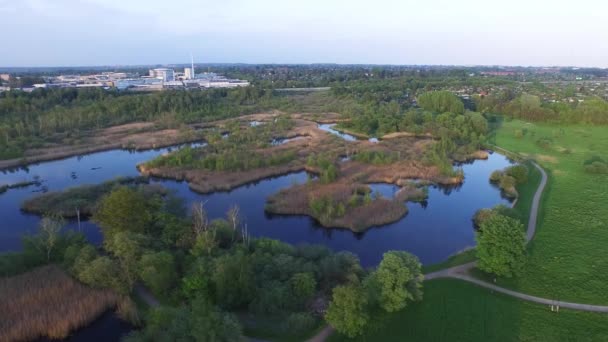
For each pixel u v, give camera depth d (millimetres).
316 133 182125
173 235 74250
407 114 196500
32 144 152125
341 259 69125
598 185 117500
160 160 131000
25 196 110812
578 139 175625
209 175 122875
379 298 57531
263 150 150125
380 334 55406
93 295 62125
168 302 61188
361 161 137375
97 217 80250
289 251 72625
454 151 154625
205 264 62750
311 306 60906
